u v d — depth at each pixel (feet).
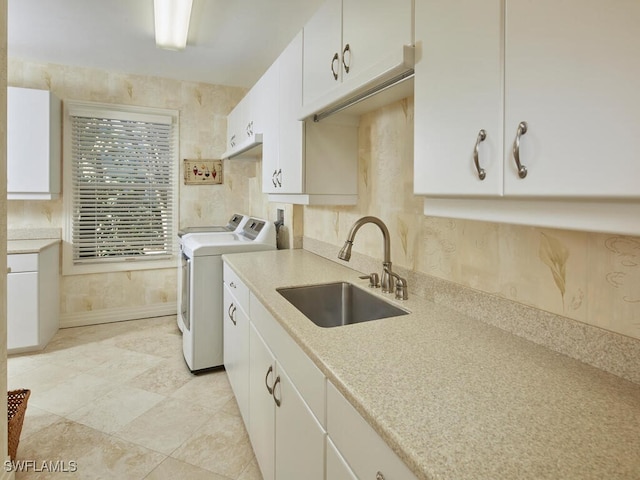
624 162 1.92
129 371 8.80
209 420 6.96
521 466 1.98
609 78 1.97
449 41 3.10
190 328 8.76
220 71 11.64
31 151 10.06
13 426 5.47
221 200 13.35
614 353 2.97
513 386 2.80
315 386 3.40
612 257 2.99
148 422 6.86
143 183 12.27
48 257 10.34
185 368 9.01
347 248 5.02
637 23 1.85
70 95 11.21
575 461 2.02
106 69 11.51
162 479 5.51
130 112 11.88
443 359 3.25
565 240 3.35
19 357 9.41
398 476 2.24
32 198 10.24
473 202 3.05
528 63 2.41
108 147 11.75
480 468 1.97
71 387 8.04
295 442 3.93
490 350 3.45
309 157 6.48
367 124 6.49
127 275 12.26
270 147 8.13
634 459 2.03
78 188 11.46
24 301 9.53
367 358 3.25
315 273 6.61
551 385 2.82
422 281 5.18
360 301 5.74
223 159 13.24
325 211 8.23
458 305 4.56
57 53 10.25
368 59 4.31
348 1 4.73
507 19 2.55
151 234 12.46
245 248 9.16
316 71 5.69
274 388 4.63
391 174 5.87
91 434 6.48
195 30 8.74
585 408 2.52
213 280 8.80
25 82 10.71
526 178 2.44
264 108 8.55
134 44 9.62
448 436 2.22
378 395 2.65
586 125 2.08
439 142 3.23
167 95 12.38
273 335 4.74
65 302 11.50
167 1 7.32
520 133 2.46
